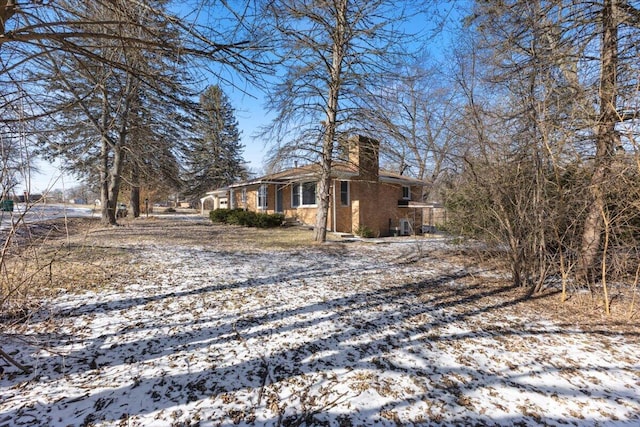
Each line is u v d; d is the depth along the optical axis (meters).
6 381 2.34
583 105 4.45
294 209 16.48
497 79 5.72
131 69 2.63
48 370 2.51
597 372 2.78
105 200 13.66
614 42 4.48
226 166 30.22
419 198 19.64
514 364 2.89
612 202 4.28
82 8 2.68
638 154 3.60
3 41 2.03
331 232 13.48
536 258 5.43
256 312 4.00
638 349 3.24
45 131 3.11
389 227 16.59
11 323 3.05
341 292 5.04
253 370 2.65
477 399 2.36
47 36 2.08
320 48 8.50
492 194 5.54
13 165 2.46
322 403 2.26
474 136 5.87
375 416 2.14
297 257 8.05
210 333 3.34
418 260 8.09
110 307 3.91
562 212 4.69
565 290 5.07
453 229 7.88
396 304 4.54
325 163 10.26
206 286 5.02
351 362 2.85
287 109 9.24
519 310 4.41
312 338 3.31
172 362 2.72
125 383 2.39
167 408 2.13
